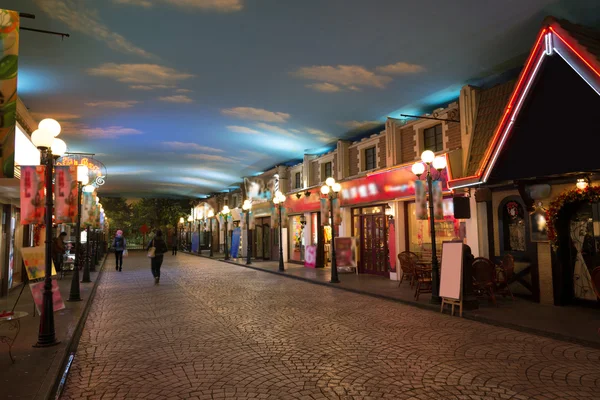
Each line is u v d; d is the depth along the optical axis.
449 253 8.45
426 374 4.78
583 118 7.16
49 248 6.21
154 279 15.38
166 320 8.01
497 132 8.62
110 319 8.24
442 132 11.91
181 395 4.25
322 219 15.67
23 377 4.66
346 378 4.68
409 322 7.59
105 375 4.92
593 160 7.11
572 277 8.69
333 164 17.34
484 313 7.90
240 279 15.05
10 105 4.95
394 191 13.33
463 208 10.51
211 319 8.01
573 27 7.45
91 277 15.90
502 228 9.99
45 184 6.50
